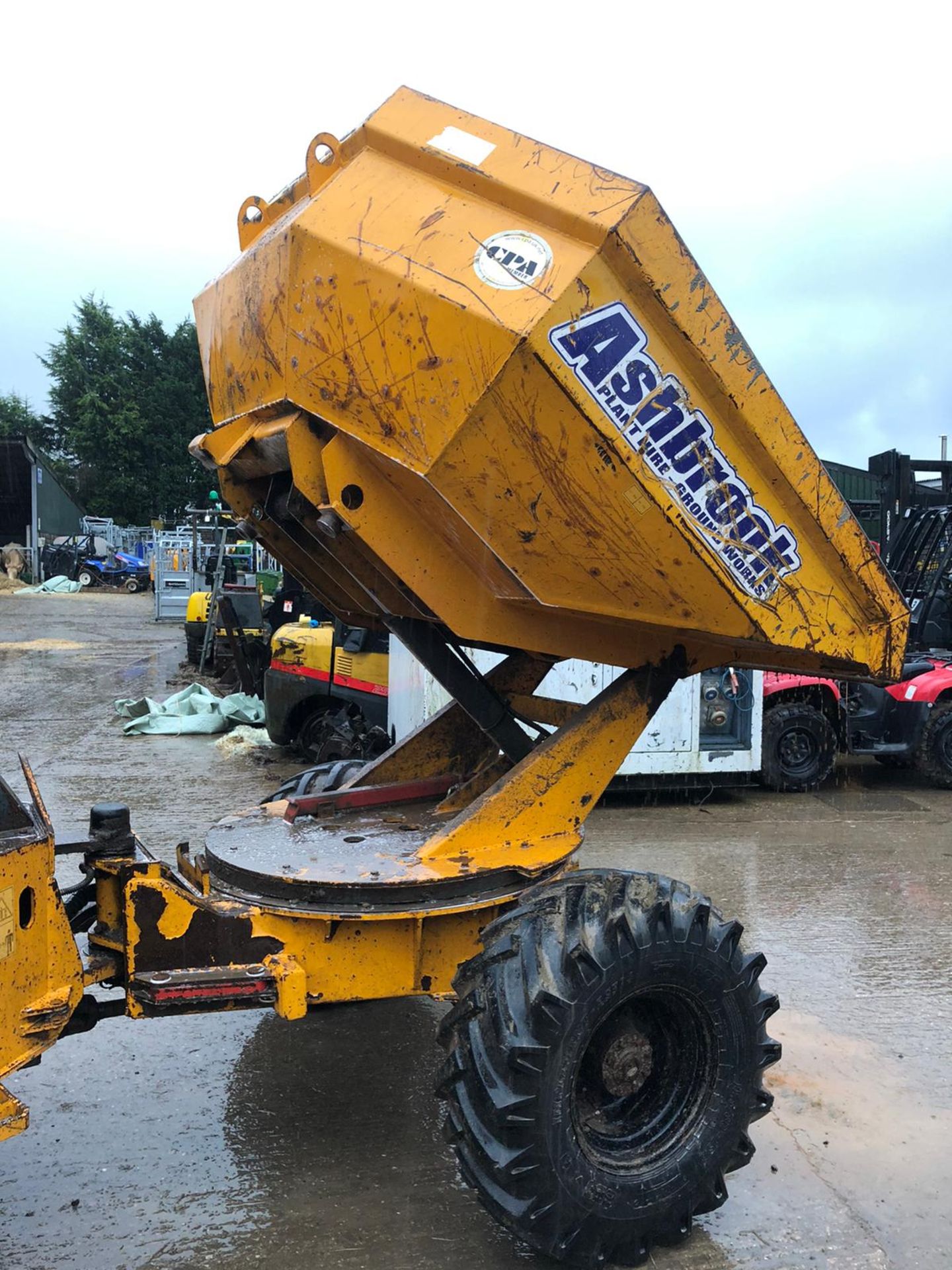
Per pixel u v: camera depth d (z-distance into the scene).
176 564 24.77
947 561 10.15
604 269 2.45
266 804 3.74
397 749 3.86
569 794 3.16
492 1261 2.57
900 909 5.46
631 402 2.52
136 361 61.72
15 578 37.75
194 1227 2.71
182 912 2.58
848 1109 3.39
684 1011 2.63
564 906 2.55
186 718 10.80
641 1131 2.61
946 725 8.64
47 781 8.27
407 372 2.50
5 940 2.18
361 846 3.15
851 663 3.07
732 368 2.60
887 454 10.91
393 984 2.90
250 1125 3.25
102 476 59.53
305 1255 2.59
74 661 17.00
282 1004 2.64
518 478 2.53
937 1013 4.17
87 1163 3.02
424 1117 3.31
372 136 2.80
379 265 2.52
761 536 2.78
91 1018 2.62
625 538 2.66
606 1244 2.46
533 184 2.56
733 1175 3.00
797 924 5.20
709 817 7.57
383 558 2.78
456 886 2.85
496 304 2.40
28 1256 2.58
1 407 68.81
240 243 3.20
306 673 8.65
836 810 7.86
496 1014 2.38
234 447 3.03
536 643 3.08
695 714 7.82
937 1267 2.61
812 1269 2.58
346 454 2.67
